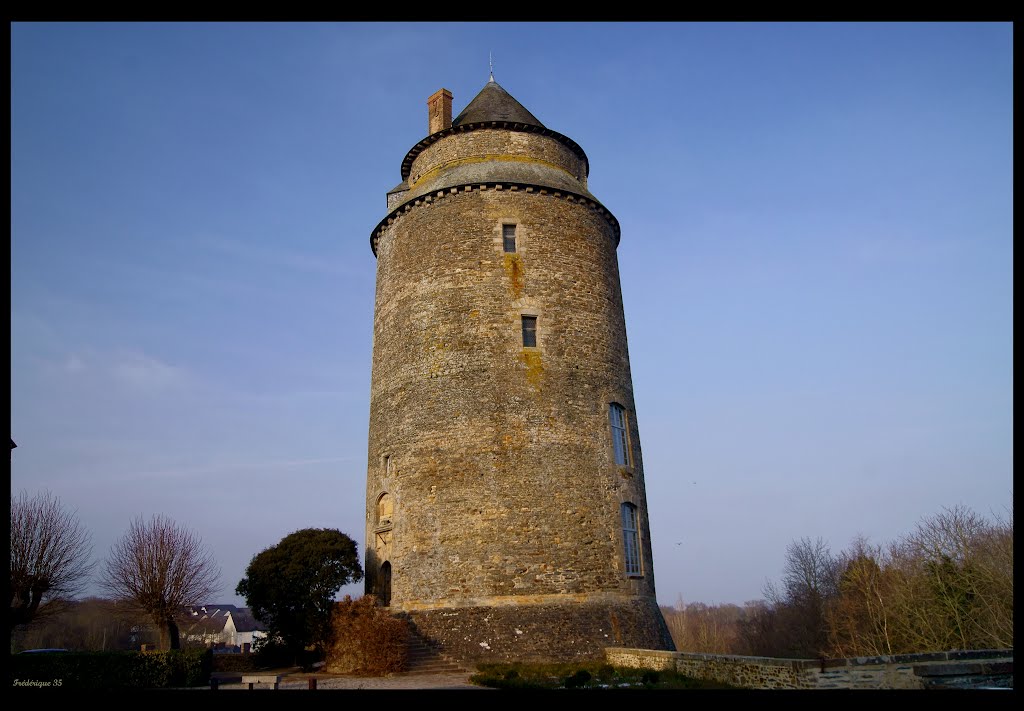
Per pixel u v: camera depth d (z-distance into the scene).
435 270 25.16
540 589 21.70
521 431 23.14
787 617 59.62
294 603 23.25
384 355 26.06
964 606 30.17
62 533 27.70
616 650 20.86
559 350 24.41
